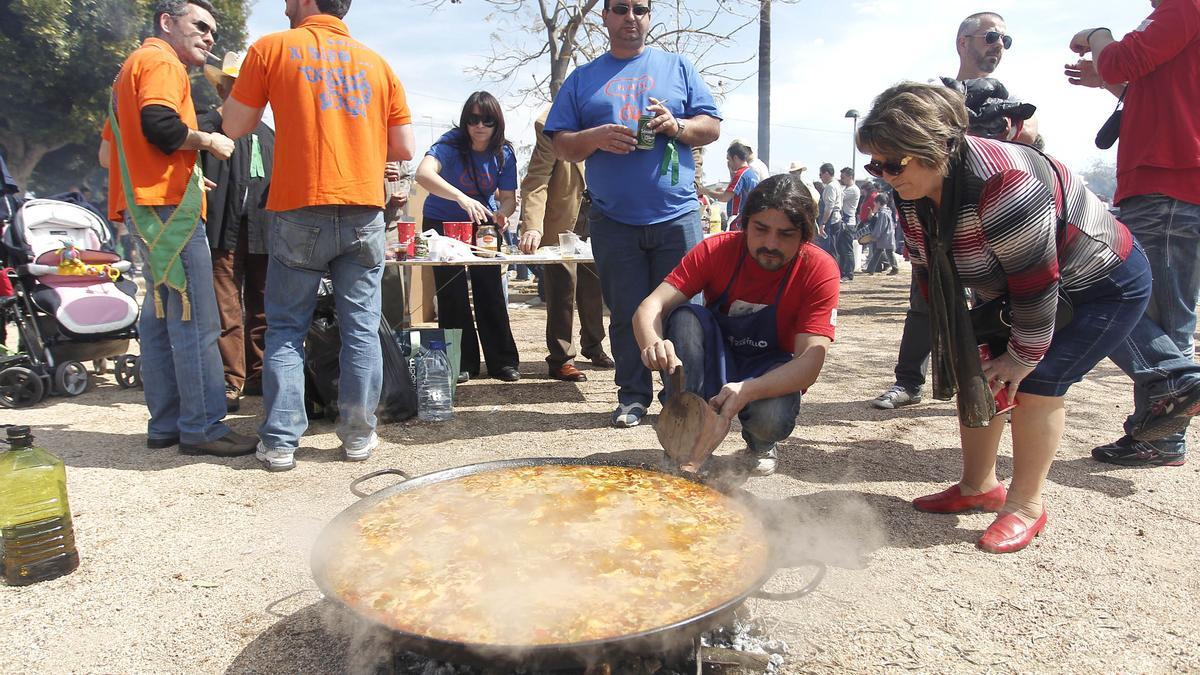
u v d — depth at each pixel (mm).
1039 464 2617
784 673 1878
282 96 3256
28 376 4789
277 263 3463
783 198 2643
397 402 4340
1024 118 3531
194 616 2182
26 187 20328
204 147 3486
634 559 1692
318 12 3410
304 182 3287
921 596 2281
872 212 16594
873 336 7727
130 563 2527
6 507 2402
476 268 5367
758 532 1836
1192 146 3135
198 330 3621
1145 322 3088
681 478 2182
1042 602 2246
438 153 5223
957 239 2311
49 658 1977
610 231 4074
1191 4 3053
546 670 1503
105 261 5227
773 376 2693
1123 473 3389
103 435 4105
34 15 17438
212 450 3701
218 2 19938
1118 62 3227
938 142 2104
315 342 4348
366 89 3408
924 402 4789
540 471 2281
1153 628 2100
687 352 3000
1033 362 2340
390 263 4387
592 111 4031
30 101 18703
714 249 3061
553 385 5395
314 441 4039
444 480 2207
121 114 3369
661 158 3951
